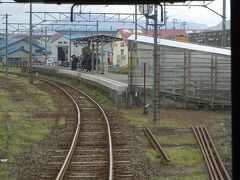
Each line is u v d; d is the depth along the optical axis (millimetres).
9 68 95188
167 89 29062
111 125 22000
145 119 24359
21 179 11977
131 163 13922
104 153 15672
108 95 35625
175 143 17578
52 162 14195
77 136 18500
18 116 25688
